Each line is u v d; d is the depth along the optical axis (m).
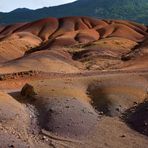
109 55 80.81
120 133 23.75
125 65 66.06
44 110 25.02
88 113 25.28
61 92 27.20
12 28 179.50
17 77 40.56
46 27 170.12
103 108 26.73
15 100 26.33
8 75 40.88
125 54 85.38
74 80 30.77
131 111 26.36
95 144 22.27
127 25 165.62
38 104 25.86
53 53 73.88
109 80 30.73
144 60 70.00
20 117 23.75
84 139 22.81
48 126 23.45
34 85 28.53
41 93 27.08
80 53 84.50
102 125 24.53
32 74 41.84
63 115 24.28
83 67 69.56
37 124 23.81
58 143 21.92
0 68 54.41
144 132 23.88
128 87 29.42
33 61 61.06
